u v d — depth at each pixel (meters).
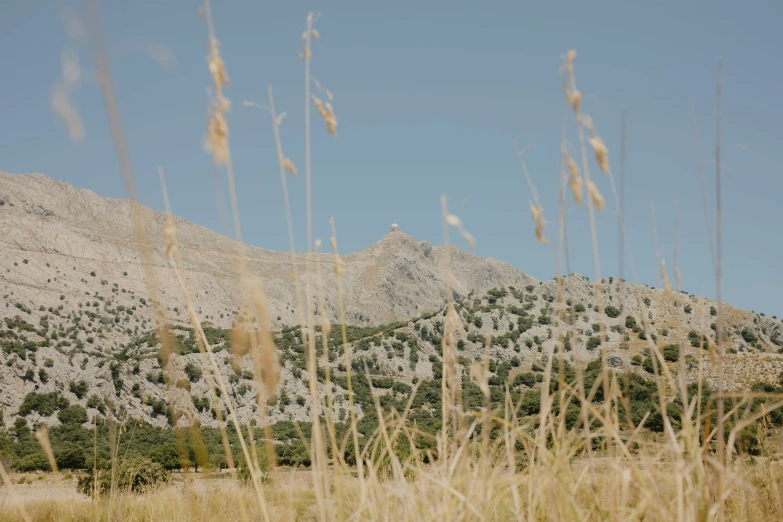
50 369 89.75
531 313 110.94
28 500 5.38
